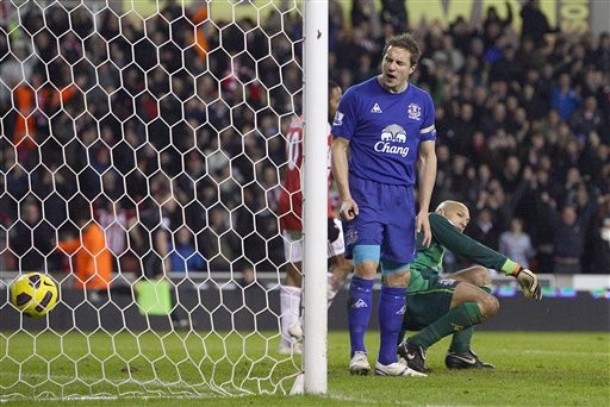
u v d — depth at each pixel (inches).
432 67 2657.5
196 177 2268.7
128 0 2454.5
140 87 2346.2
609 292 2190.0
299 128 1321.4
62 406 798.5
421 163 1031.6
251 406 788.6
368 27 2674.7
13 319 1977.1
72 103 2297.0
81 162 2230.6
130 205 2209.6
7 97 2294.5
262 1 2491.4
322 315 871.7
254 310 2062.0
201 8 2463.1
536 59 2728.8
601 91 2733.8
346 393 874.1
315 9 873.5
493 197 2415.1
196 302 2057.1
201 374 1010.7
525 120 2600.9
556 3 2925.7
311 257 868.0
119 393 895.7
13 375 1063.6
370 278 1019.3
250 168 2295.8
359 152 1007.6
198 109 2348.7
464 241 1073.5
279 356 1291.8
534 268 2420.0
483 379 1010.7
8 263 2132.1
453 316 1067.3
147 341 1632.6
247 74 2407.7
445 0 2883.9
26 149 2237.9
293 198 1318.9
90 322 2018.9
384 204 1002.7
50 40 2338.8
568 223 2421.3
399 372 1024.2
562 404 825.5
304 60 878.4
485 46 2738.7
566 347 1585.9
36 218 2138.3
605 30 2915.8
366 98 1002.1
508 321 2155.5
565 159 2561.5
